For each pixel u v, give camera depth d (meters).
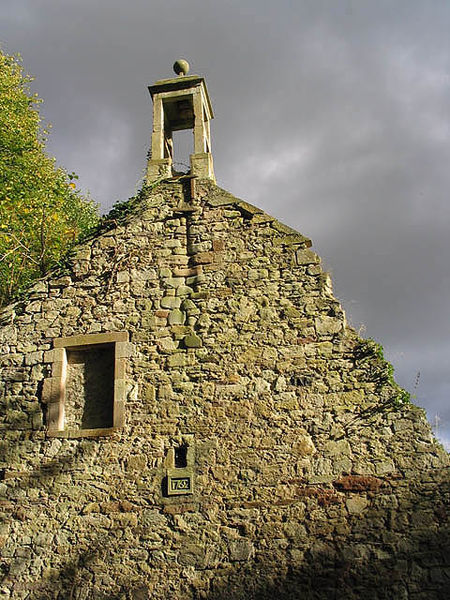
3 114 15.31
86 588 7.06
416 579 6.65
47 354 8.59
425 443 7.39
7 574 7.23
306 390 7.88
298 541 7.02
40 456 7.89
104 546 7.28
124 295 8.91
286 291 8.58
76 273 9.19
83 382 8.54
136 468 7.67
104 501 7.53
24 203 13.19
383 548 6.86
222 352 8.27
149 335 8.54
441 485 7.14
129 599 6.92
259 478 7.41
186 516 7.31
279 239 8.99
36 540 7.40
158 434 7.84
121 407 8.05
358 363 7.96
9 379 8.48
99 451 7.83
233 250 9.02
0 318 8.95
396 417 7.57
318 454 7.47
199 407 7.94
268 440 7.62
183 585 6.94
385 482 7.23
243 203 9.38
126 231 9.45
